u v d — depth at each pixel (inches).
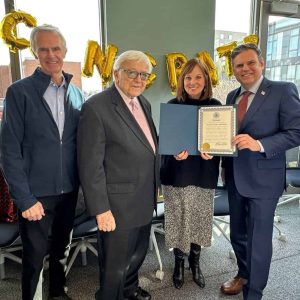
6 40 83.1
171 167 69.9
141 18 101.1
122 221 56.5
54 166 57.3
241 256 73.3
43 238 60.4
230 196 70.7
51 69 56.0
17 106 54.0
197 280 78.4
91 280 82.7
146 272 85.6
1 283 81.7
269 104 61.2
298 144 59.5
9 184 54.5
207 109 61.6
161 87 108.3
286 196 134.1
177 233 72.2
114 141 54.0
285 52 133.6
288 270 84.6
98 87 98.0
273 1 124.4
